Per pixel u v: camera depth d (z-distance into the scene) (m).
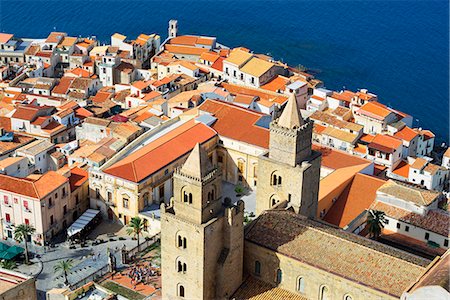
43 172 196.88
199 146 110.62
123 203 173.00
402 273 106.69
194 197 111.00
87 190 179.88
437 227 142.50
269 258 118.31
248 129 190.75
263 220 123.06
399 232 146.75
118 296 139.88
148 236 170.25
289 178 131.62
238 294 120.75
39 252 164.12
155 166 175.12
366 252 111.56
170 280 120.69
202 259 113.31
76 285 148.00
